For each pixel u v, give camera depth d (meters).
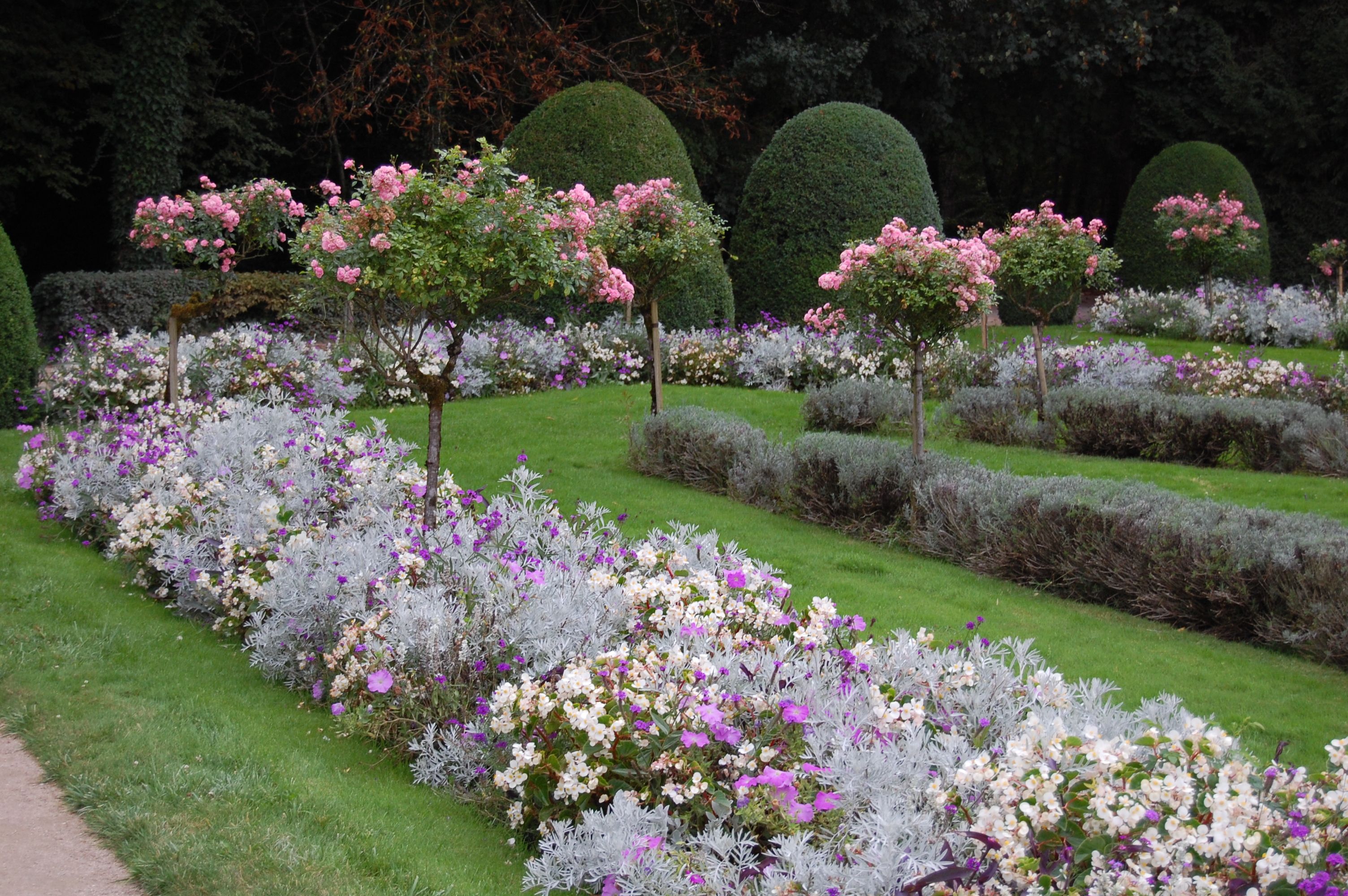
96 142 19.28
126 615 5.38
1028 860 2.45
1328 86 25.44
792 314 15.50
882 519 7.36
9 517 6.93
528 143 14.11
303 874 3.03
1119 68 24.89
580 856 2.99
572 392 11.85
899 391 10.45
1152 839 2.41
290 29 20.72
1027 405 10.52
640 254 9.15
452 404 11.01
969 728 3.42
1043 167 29.52
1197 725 2.72
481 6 18.92
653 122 14.28
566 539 5.23
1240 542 5.57
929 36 22.92
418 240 5.17
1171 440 9.46
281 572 4.81
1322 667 5.21
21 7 17.78
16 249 19.70
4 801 3.52
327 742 4.07
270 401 8.62
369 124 19.80
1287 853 2.39
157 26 17.30
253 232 9.29
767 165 15.91
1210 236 17.31
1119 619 5.91
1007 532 6.57
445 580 4.55
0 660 4.62
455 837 3.36
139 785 3.57
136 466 6.59
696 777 3.10
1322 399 11.15
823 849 2.85
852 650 3.90
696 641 3.85
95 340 11.22
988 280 7.17
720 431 8.33
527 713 3.42
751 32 22.41
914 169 15.73
